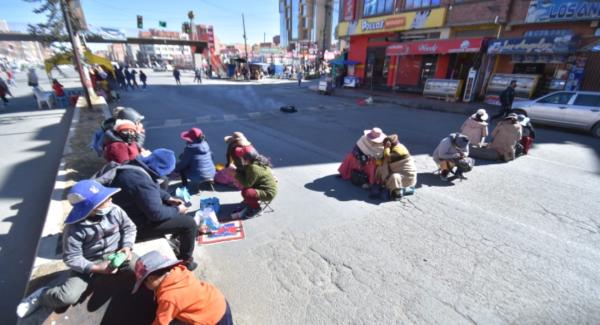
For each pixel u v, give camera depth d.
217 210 3.99
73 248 2.12
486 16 15.08
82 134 7.29
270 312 2.43
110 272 2.20
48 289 2.10
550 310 2.49
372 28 21.22
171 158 3.33
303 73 40.09
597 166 6.22
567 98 9.62
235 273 2.86
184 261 2.84
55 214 3.42
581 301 2.60
